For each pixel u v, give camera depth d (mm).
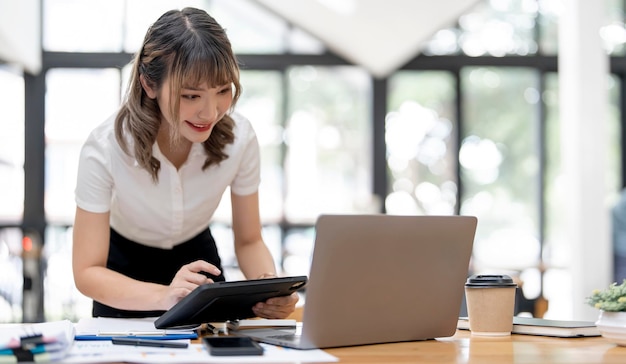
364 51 7980
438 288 1602
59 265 7781
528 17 8359
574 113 5652
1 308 7504
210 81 1670
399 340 1573
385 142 8422
